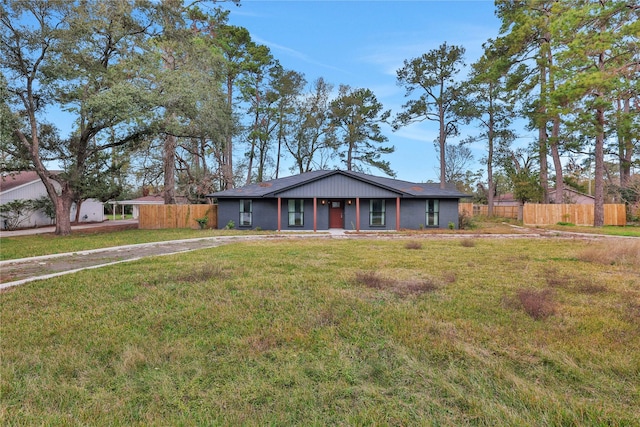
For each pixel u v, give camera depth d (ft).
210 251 31.42
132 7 45.91
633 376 8.30
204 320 12.50
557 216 70.90
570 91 49.52
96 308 14.08
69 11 41.57
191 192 82.43
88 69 44.75
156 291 16.57
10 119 39.22
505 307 13.76
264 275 20.12
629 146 69.56
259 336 10.98
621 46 47.85
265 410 7.17
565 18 48.62
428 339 10.63
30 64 43.83
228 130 61.21
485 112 95.30
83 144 51.21
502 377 8.32
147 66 45.65
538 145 84.53
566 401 7.32
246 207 62.49
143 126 47.11
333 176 59.31
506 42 67.77
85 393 7.90
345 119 98.94
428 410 7.11
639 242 28.66
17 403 7.48
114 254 31.40
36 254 30.60
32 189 70.08
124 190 69.00
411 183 68.08
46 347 10.32
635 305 14.03
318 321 12.32
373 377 8.50
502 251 31.01
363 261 25.12
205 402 7.46
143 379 8.45
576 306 13.85
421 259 26.16
